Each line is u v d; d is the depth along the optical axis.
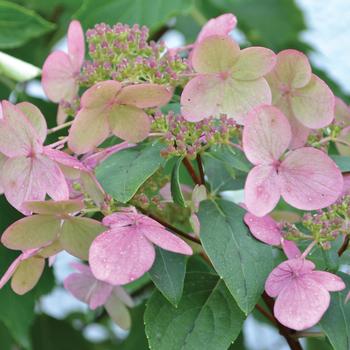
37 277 0.43
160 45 0.43
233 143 0.44
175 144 0.42
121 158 0.42
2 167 0.42
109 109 0.41
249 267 0.40
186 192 0.45
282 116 0.40
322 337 0.44
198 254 0.46
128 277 0.38
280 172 0.40
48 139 0.52
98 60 0.43
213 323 0.41
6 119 0.40
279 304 0.39
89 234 0.41
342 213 0.41
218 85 0.42
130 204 0.42
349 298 0.41
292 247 0.41
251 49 0.41
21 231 0.41
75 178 0.41
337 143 0.46
